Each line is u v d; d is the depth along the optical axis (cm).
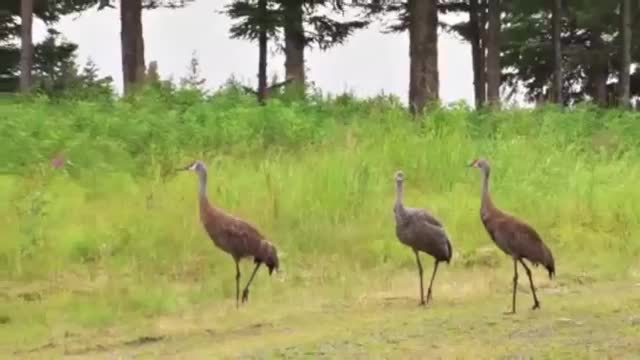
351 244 2447
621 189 2880
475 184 2912
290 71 4425
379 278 2245
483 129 3600
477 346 1571
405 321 1805
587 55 6144
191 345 1697
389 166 3000
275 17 4153
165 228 2425
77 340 1769
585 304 1920
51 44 5481
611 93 6475
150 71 3984
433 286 2183
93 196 2662
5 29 5444
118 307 1980
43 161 2788
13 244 2288
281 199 2620
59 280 2177
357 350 1573
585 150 3469
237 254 1984
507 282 2217
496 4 4859
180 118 3356
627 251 2506
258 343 1673
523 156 3197
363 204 2655
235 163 2977
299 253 2395
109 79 4012
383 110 3822
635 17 5891
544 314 1827
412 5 4103
